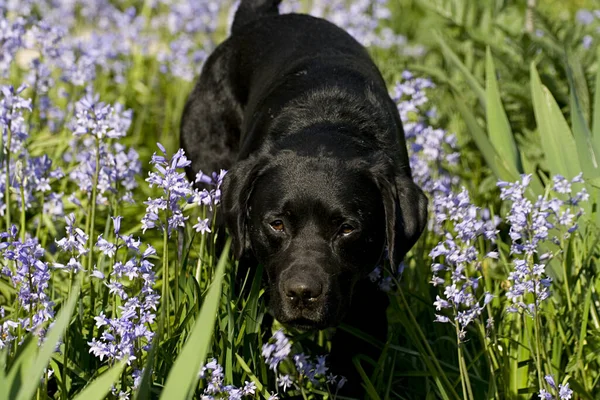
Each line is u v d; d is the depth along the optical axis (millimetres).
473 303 3910
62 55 6559
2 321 3900
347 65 5457
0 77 6910
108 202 4992
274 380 4281
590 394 4164
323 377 4590
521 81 7332
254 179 4523
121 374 3498
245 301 4316
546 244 4758
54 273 4875
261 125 5238
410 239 4402
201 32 9289
